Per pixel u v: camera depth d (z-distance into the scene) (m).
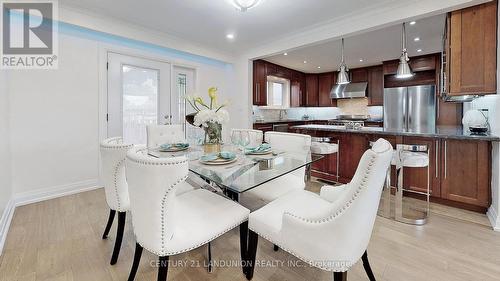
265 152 2.14
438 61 4.80
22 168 2.74
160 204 1.14
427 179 2.76
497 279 1.50
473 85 2.42
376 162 1.00
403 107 5.15
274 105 6.37
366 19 2.93
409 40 3.99
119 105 3.54
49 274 1.55
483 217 2.43
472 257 1.74
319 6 2.75
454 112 4.71
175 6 2.78
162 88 4.04
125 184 1.69
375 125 5.91
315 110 7.36
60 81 2.99
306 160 1.94
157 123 3.98
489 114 2.62
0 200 2.12
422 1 2.52
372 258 1.74
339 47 4.36
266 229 1.35
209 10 2.87
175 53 4.20
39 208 2.62
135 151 1.33
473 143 2.53
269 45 4.15
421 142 2.84
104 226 2.22
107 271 1.59
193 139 2.97
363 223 1.10
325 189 1.65
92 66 3.25
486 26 2.33
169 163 1.10
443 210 2.62
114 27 3.19
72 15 2.85
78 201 2.83
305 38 3.59
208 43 4.14
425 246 1.89
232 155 1.90
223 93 5.00
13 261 1.68
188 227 1.30
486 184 2.46
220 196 1.72
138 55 3.71
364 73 6.07
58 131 2.99
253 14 2.99
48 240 1.96
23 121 2.73
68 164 3.08
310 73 6.89
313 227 1.13
